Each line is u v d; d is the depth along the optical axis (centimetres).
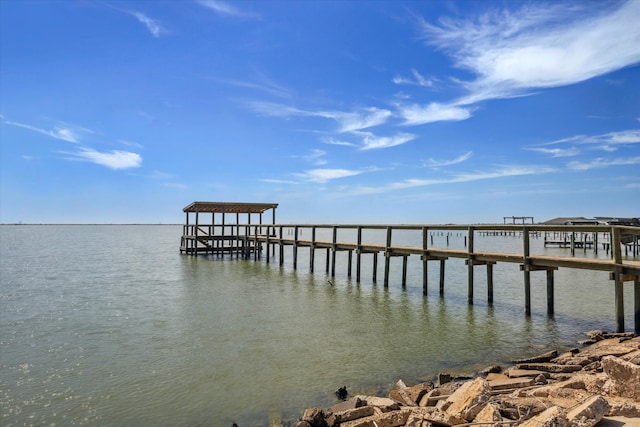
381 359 1049
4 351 1099
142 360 1035
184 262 3562
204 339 1211
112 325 1370
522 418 544
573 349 1037
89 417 747
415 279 2522
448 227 1800
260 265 3338
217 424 729
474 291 2072
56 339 1209
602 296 1905
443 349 1126
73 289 2116
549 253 4500
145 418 747
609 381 643
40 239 8950
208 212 4078
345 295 1938
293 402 812
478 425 557
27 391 850
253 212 4259
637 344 965
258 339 1215
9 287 2183
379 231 12762
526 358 1046
